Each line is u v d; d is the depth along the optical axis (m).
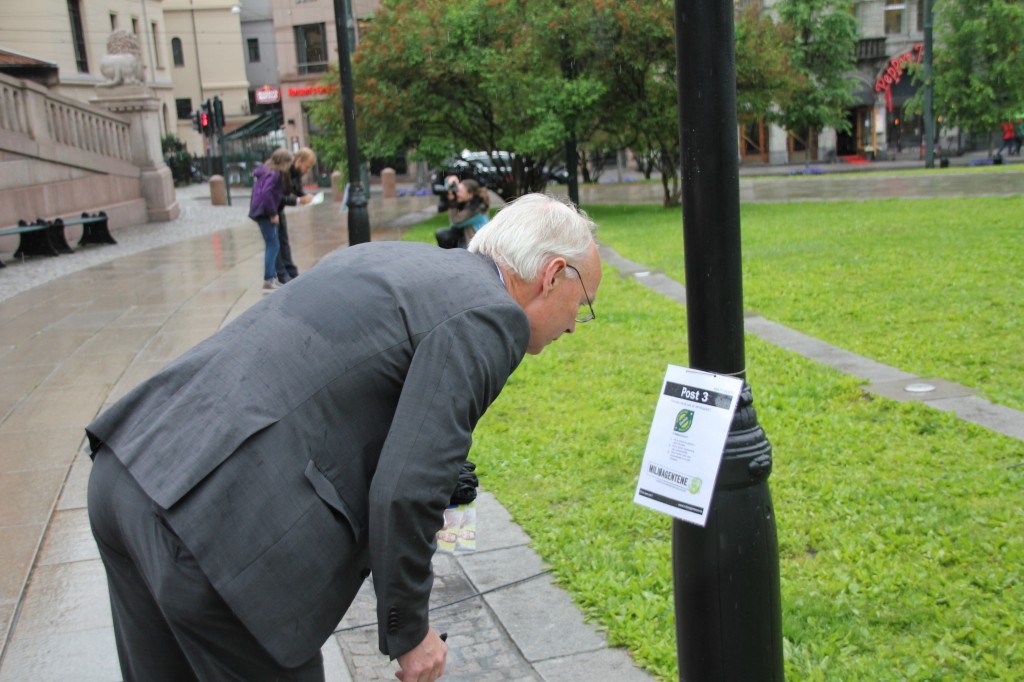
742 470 2.32
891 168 36.53
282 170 10.84
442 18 19.73
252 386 1.84
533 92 20.14
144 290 10.97
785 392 6.24
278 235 11.27
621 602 3.58
